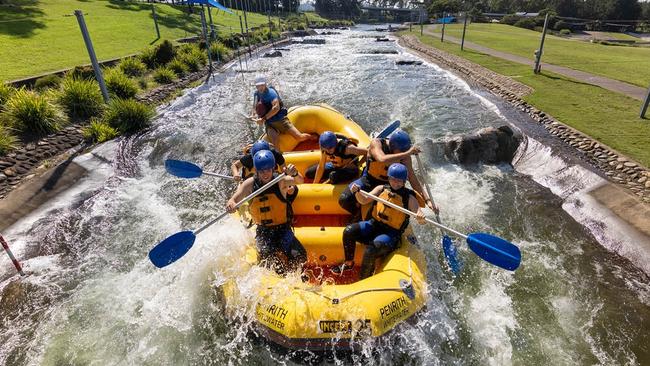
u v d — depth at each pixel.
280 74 16.33
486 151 7.50
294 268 3.88
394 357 3.26
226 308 3.58
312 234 3.92
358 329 3.14
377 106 11.47
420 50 23.45
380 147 4.16
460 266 4.68
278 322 3.24
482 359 3.47
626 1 63.47
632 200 5.32
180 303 3.98
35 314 3.97
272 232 3.83
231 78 15.25
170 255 3.73
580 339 3.71
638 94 10.45
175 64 14.33
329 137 4.54
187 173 4.68
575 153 7.01
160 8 31.78
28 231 5.20
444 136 8.80
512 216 5.73
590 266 4.70
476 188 6.56
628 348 3.62
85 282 4.41
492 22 54.31
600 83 11.77
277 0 53.00
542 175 6.85
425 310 3.56
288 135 6.25
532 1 73.25
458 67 16.80
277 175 3.73
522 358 3.50
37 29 17.00
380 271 3.70
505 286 4.38
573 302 4.16
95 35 18.05
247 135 9.05
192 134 8.98
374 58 21.61
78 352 3.55
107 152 7.51
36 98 7.77
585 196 5.83
